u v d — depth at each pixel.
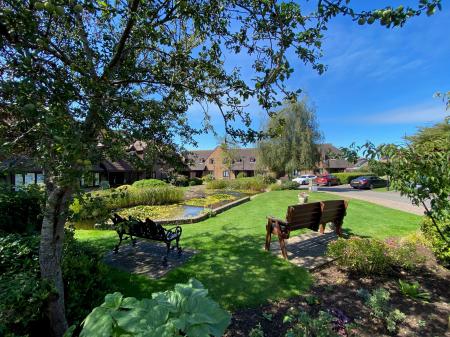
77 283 2.97
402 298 3.50
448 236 4.19
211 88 3.35
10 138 1.91
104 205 2.31
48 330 2.54
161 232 4.95
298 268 4.51
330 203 5.80
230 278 4.16
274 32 2.33
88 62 2.14
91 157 1.96
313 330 2.56
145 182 17.31
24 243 3.21
